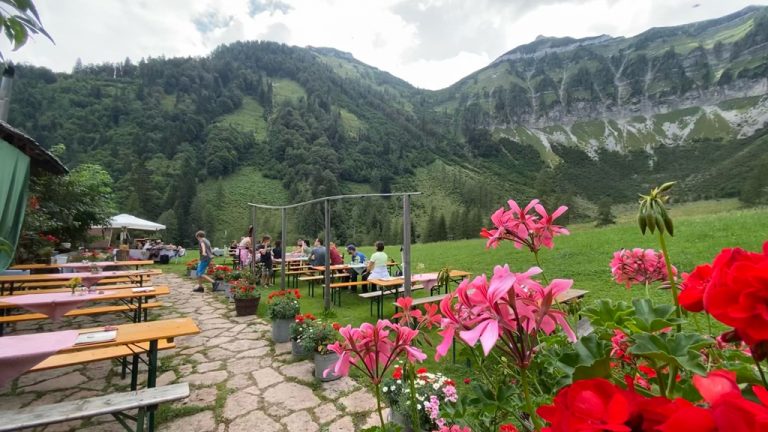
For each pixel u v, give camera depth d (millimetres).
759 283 437
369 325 1243
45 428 2928
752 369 660
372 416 3104
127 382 3754
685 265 8117
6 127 6770
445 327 812
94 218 12562
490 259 12312
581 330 1308
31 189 9742
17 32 1213
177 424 3004
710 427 328
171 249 19281
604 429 383
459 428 1375
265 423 3012
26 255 9359
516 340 740
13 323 6094
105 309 4797
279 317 5105
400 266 10617
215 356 4539
